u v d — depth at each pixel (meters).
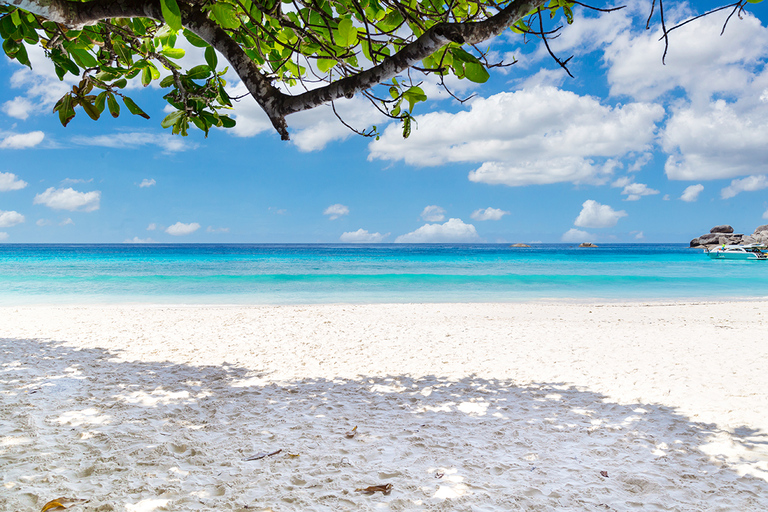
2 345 8.38
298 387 6.10
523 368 7.25
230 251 82.94
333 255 60.66
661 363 7.59
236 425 4.58
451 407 5.32
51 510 2.76
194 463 3.64
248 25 2.20
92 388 5.73
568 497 3.22
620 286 21.89
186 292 19.19
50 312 12.92
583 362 7.66
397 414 5.04
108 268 31.31
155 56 2.21
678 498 3.25
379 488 3.25
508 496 3.21
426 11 1.95
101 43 2.19
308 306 14.80
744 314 13.39
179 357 7.75
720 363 7.58
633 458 3.93
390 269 32.72
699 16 1.41
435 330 10.64
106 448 3.85
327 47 1.91
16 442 3.92
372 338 9.67
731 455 4.01
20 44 1.99
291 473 3.49
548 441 4.29
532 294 19.17
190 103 2.28
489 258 52.03
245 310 13.77
